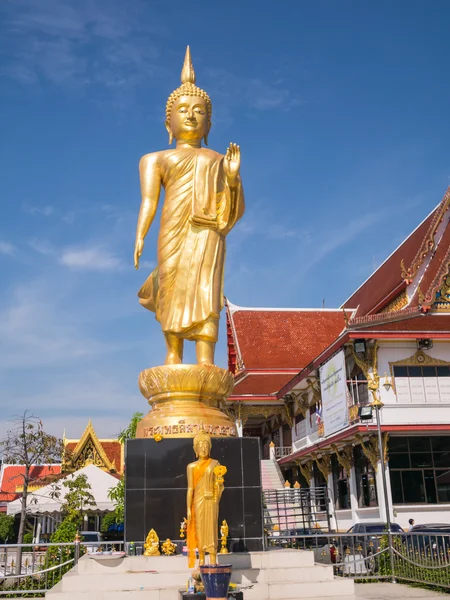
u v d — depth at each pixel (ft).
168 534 42.75
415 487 97.60
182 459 44.19
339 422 101.86
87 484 117.91
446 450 99.45
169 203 52.47
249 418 163.02
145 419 46.88
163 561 40.65
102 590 38.04
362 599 44.24
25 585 55.83
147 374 48.52
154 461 44.01
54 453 104.68
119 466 179.22
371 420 96.12
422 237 132.16
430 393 99.09
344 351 101.81
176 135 55.93
